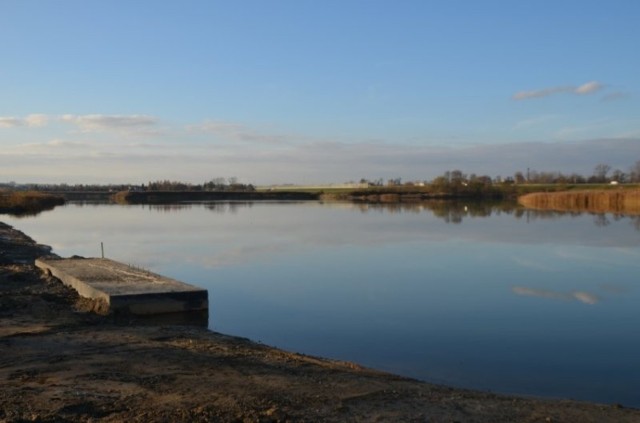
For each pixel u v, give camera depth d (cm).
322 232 4228
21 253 2822
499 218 5622
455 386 1031
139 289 1588
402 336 1395
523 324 1514
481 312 1652
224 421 734
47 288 1834
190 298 1573
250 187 16338
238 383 892
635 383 1062
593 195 7825
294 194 12950
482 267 2505
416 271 2408
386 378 971
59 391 843
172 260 2761
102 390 852
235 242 3575
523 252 2989
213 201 11525
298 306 1736
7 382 888
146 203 10506
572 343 1330
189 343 1180
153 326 1364
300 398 825
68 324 1349
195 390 855
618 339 1366
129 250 3191
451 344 1321
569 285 2070
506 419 766
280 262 2688
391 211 7200
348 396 840
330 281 2170
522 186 12456
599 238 3625
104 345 1143
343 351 1262
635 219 5303
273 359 1065
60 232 4403
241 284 2108
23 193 9312
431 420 754
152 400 809
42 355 1058
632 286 2042
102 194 13725
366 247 3269
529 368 1147
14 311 1493
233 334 1406
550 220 5266
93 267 2041
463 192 11712
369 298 1853
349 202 10550
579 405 847
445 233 4062
